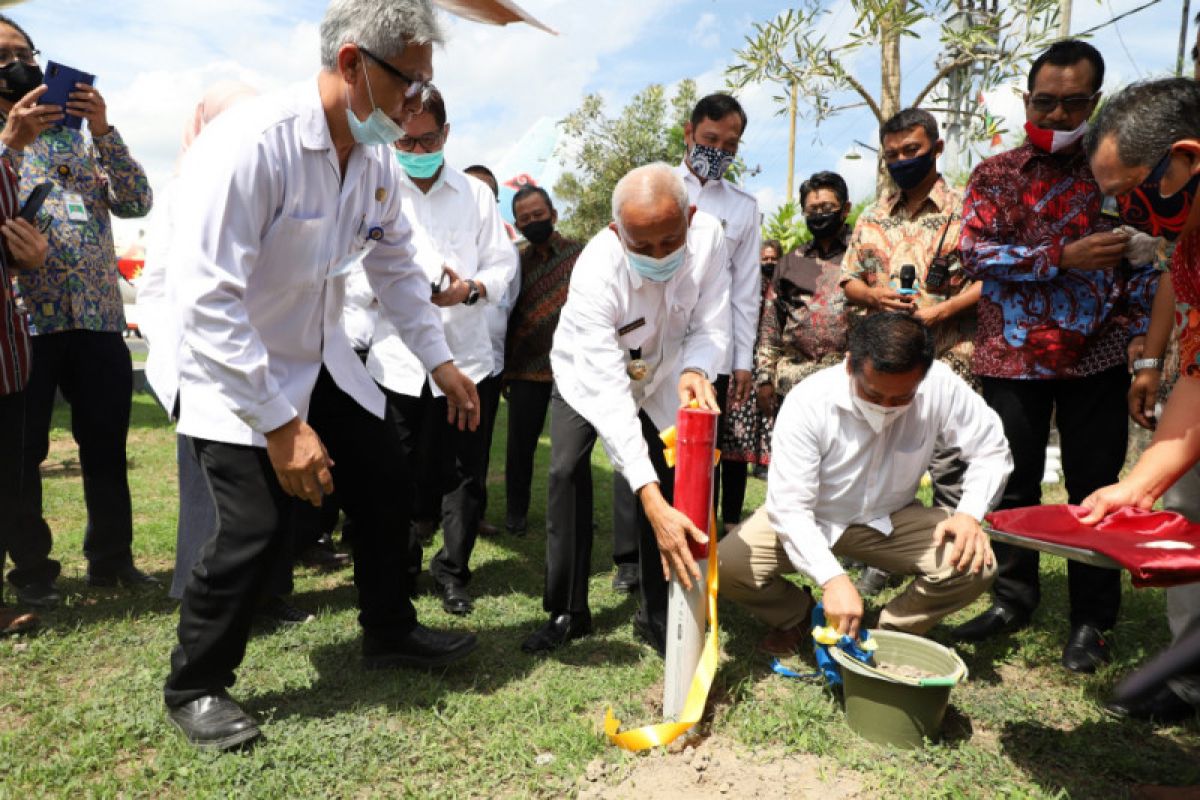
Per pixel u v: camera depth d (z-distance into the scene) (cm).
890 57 759
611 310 299
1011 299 320
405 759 251
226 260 232
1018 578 338
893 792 235
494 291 405
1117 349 310
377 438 284
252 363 229
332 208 257
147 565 436
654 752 255
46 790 232
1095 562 193
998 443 304
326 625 348
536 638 330
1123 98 198
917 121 379
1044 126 310
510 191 883
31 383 362
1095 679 301
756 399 466
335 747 254
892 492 313
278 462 235
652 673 306
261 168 234
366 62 233
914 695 251
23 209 326
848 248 412
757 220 399
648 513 277
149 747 256
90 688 293
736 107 386
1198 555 187
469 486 376
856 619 273
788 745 260
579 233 1892
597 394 294
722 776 243
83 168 388
